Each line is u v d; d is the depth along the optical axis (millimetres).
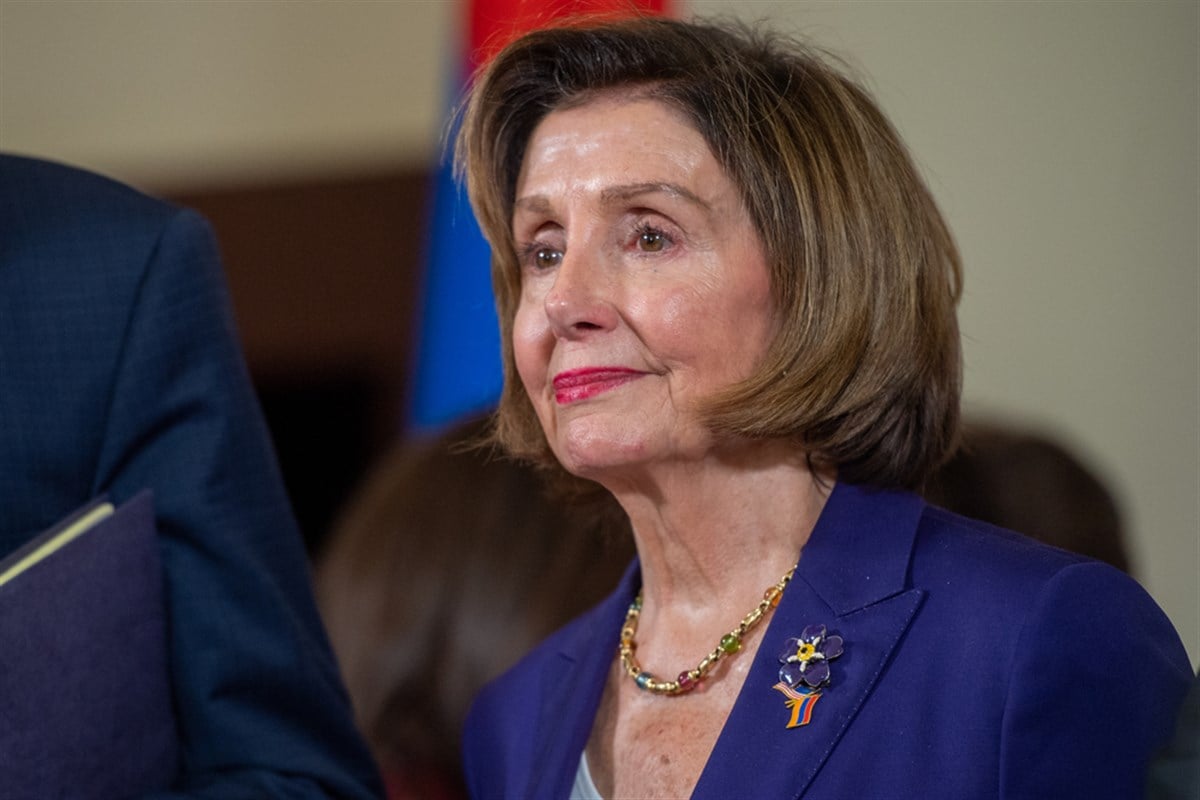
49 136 17547
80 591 5945
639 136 5758
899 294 5727
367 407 16516
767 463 5867
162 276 6707
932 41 13617
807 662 5422
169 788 6285
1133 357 13172
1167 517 12984
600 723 6070
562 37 6043
